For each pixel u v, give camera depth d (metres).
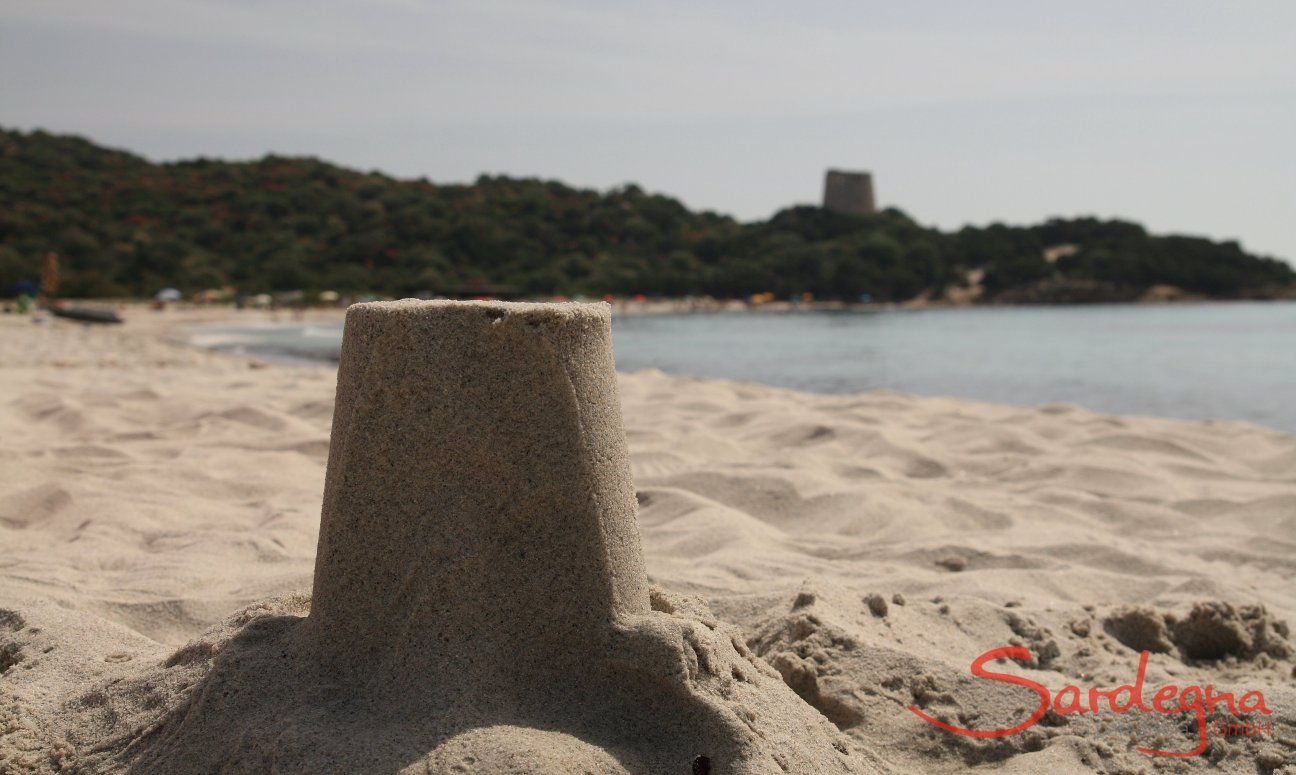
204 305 59.59
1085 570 4.48
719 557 4.56
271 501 5.58
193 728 2.26
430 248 83.44
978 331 42.69
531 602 2.28
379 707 2.20
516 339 2.29
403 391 2.31
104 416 8.37
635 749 2.19
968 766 2.73
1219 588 4.16
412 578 2.28
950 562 4.63
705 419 9.09
